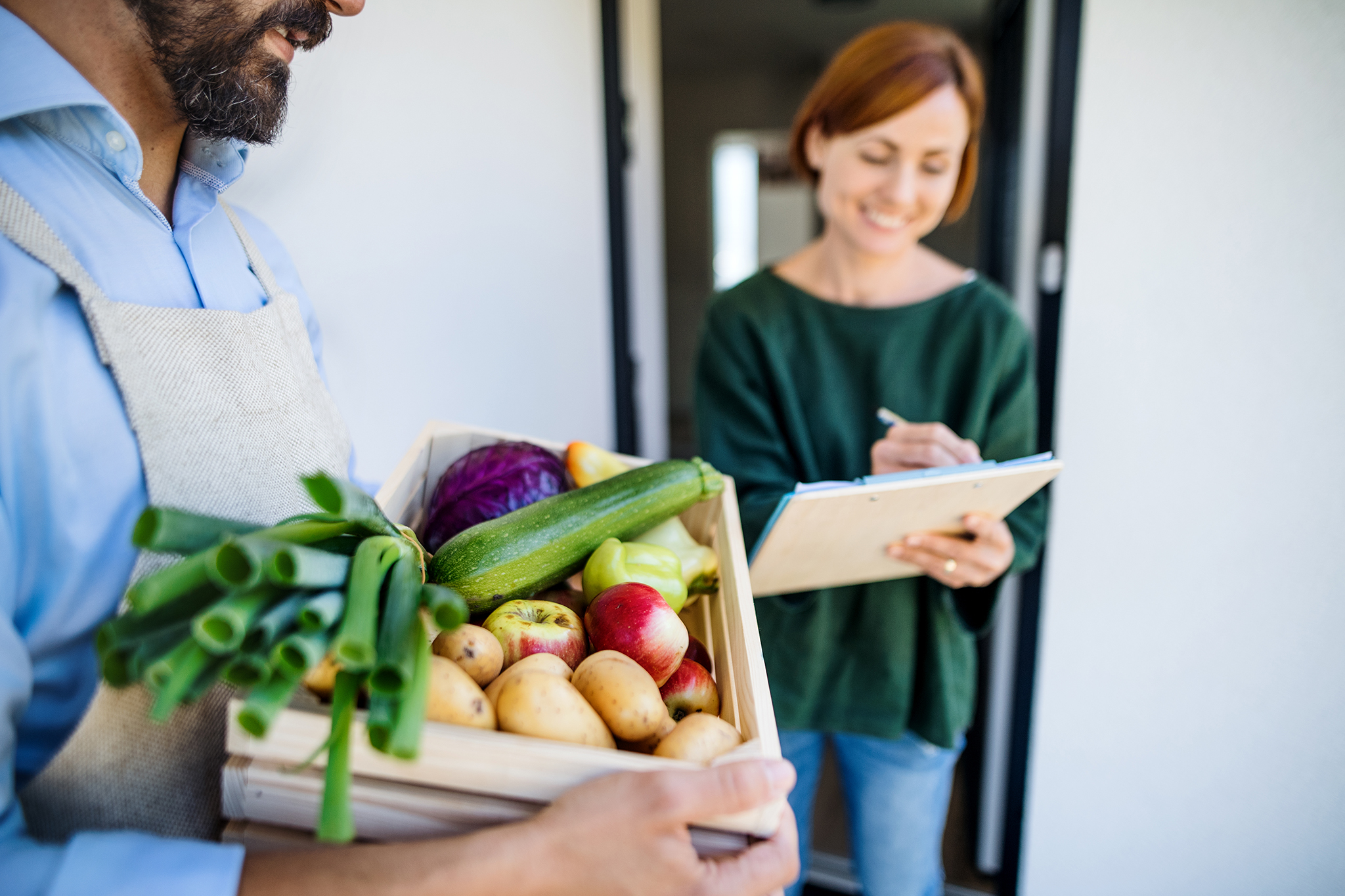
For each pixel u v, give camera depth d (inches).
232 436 22.3
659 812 16.1
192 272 24.3
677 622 23.1
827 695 46.8
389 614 17.0
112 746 19.1
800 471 47.9
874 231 46.5
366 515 18.8
